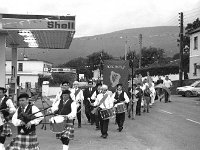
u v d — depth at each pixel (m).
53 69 67.69
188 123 15.77
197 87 34.97
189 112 20.31
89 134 12.69
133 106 17.30
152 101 22.92
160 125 15.14
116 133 12.98
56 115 8.81
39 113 7.28
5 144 10.18
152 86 23.02
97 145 10.60
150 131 13.48
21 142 7.14
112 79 18.11
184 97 34.25
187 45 62.69
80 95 13.91
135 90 18.73
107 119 11.87
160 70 53.09
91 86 15.61
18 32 18.08
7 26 15.58
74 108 8.84
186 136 12.37
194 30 43.88
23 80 67.75
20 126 7.17
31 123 7.08
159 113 19.81
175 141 11.38
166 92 27.14
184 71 49.41
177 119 17.19
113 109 12.04
